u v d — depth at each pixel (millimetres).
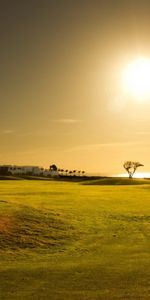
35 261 27844
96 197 64875
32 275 23188
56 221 40312
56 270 24312
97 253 30266
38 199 57844
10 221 37656
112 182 117000
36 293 19906
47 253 30750
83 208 50625
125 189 84375
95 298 18922
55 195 66188
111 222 43188
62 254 30312
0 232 34375
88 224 41188
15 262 27578
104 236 36688
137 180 121312
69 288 20594
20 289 20594
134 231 39125
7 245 32125
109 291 19906
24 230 35906
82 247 32562
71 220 41938
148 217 46562
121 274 23109
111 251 30828
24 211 42000
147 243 33844
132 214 48156
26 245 32594
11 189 78438
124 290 20031
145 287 20516
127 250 31062
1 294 19844
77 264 26062
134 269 24328
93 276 22734
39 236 35062
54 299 19000
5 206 43969
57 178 180375
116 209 51500
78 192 74188
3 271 24250
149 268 24641
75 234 36875
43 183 111812
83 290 20203
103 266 25250
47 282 21734
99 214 47125
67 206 51219
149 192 76250
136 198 64750
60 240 34750
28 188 82688
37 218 40125
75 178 183250
